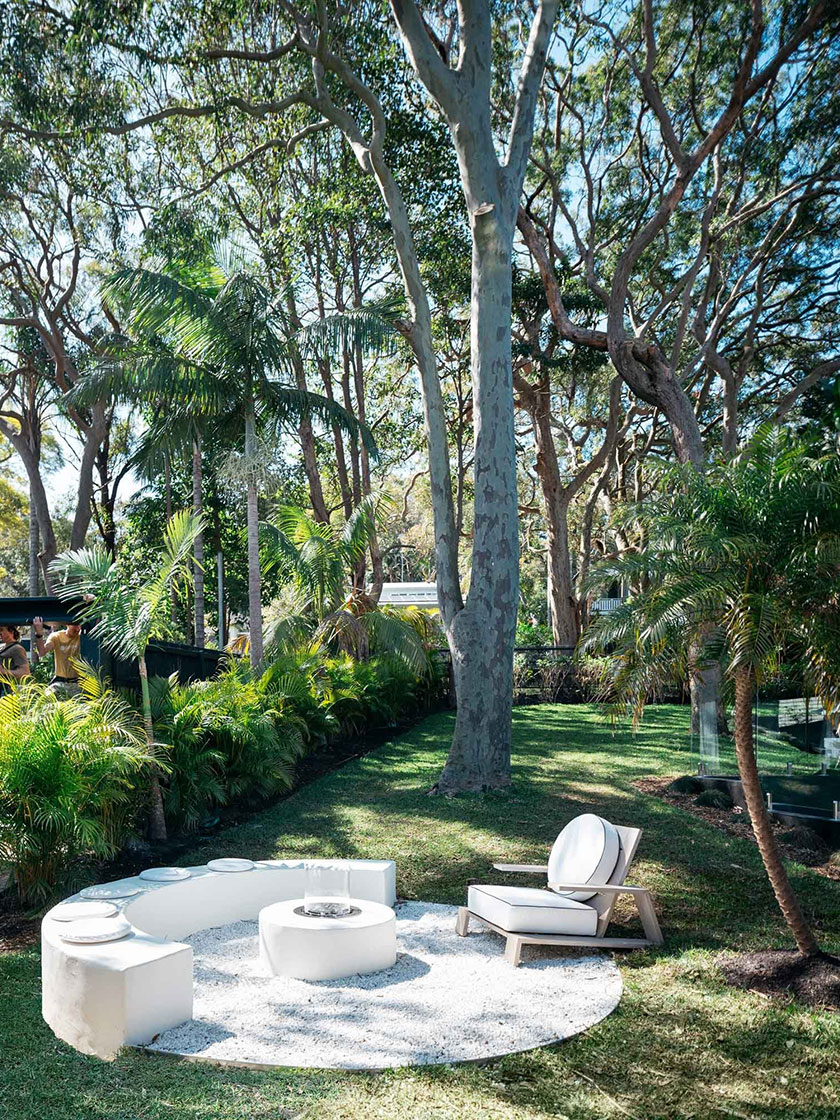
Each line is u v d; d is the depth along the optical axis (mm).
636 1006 5410
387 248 22906
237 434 17594
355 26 15188
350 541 18891
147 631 9625
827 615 5695
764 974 5812
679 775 13703
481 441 12609
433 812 11188
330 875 6406
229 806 11297
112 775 8305
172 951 5148
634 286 25031
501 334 12562
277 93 17375
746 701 6027
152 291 15398
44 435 36375
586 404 32812
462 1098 4211
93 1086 4309
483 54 12469
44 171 21000
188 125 19844
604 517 36500
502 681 12570
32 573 28375
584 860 6762
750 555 5688
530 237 17844
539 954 6422
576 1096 4266
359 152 13867
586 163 19406
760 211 20031
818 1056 4730
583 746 16953
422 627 23375
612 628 6199
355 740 17672
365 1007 5406
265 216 22984
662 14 18375
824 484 5465
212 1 14234
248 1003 5500
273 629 17828
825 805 10039
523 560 45938
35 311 25984
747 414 28656
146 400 16984
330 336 16125
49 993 5223
